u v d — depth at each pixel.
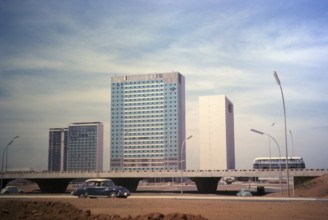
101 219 19.02
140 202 32.91
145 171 98.00
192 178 97.19
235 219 19.73
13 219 19.36
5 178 106.12
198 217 18.44
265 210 24.69
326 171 81.19
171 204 30.72
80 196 40.03
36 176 105.00
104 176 100.31
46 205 23.36
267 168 96.50
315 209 25.27
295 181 83.25
